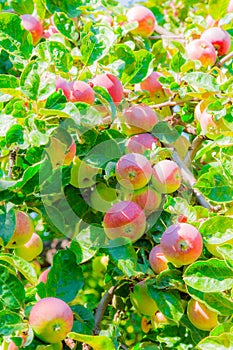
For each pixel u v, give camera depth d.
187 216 1.26
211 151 1.58
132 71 1.47
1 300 1.11
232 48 1.78
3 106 1.33
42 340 1.10
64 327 1.08
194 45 1.55
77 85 1.26
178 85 1.44
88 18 1.74
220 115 1.35
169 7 2.25
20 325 1.09
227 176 1.26
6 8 1.88
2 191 1.18
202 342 1.12
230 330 1.12
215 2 1.73
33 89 1.18
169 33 1.89
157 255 1.25
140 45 1.71
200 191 1.27
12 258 1.16
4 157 1.25
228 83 1.39
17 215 1.21
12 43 1.34
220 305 1.17
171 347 1.51
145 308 1.29
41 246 1.37
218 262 1.17
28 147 1.21
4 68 1.56
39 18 1.69
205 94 1.40
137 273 1.21
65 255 1.21
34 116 1.15
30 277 1.17
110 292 1.39
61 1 1.61
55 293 1.18
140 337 1.83
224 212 1.33
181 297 1.29
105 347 1.09
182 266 1.24
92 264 1.99
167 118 1.50
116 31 1.63
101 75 1.35
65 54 1.33
